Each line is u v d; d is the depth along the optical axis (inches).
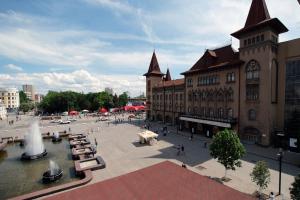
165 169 513.3
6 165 965.2
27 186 734.5
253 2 1359.5
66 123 2443.4
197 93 1801.2
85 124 2357.3
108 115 3344.0
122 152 1144.8
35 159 1047.0
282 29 1270.9
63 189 666.8
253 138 1309.1
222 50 1660.9
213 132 1584.6
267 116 1216.8
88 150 1142.3
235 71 1422.2
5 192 689.0
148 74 2726.4
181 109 2103.8
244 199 370.6
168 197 373.1
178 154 1084.5
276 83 1269.7
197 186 419.5
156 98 2583.7
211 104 1644.9
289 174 807.1
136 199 369.4
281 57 1251.8
